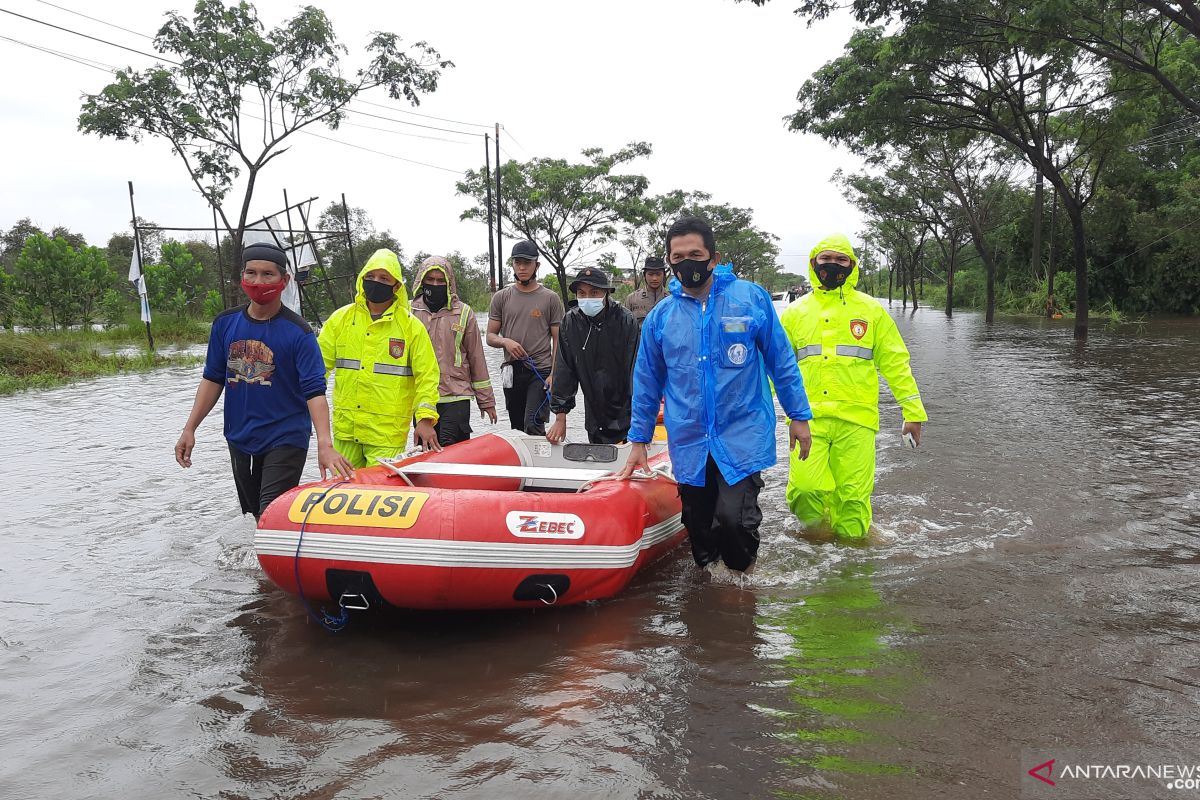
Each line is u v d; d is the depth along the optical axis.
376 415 5.56
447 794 2.69
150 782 2.79
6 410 11.80
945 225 45.31
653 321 4.71
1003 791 2.67
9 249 51.72
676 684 3.43
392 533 3.88
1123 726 3.05
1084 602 4.26
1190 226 37.97
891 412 10.85
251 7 27.27
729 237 63.25
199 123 26.08
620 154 38.72
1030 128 23.45
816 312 5.65
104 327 29.86
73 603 4.40
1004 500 6.26
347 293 39.28
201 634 4.01
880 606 4.28
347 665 3.67
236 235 28.67
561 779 2.76
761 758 2.87
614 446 5.89
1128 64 17.98
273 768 2.85
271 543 4.01
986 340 24.42
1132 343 22.38
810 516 5.62
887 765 2.82
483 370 6.66
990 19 19.09
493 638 3.97
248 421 4.91
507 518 4.00
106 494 6.71
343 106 28.03
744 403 4.56
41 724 3.17
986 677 3.45
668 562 5.11
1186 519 5.68
